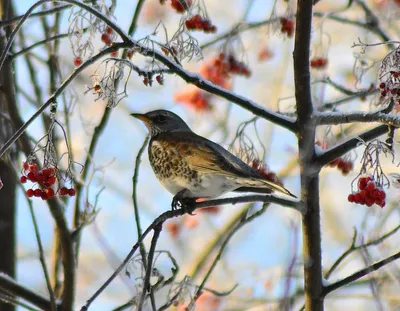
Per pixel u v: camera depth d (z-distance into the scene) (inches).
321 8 708.7
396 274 369.7
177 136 440.1
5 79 419.2
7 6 451.5
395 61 338.0
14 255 499.5
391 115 339.3
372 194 342.3
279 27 474.9
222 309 628.7
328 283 358.6
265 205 397.4
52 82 464.8
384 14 589.9
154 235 339.3
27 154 419.8
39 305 418.9
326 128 465.4
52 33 483.8
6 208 497.0
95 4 397.1
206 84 367.9
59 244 456.4
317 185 359.3
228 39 517.0
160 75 362.0
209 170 415.2
